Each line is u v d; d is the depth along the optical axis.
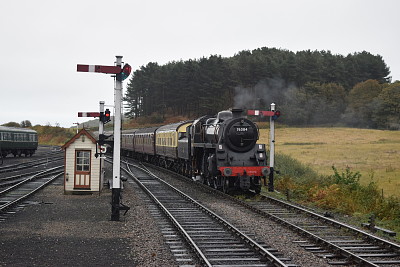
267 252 9.08
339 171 33.06
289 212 15.09
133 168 35.12
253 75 92.62
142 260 9.00
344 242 10.95
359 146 58.75
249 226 12.55
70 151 19.39
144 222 13.03
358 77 113.00
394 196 21.53
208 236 11.13
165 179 26.69
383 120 94.38
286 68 93.94
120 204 14.05
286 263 8.88
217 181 20.48
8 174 28.59
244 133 19.19
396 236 12.02
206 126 22.52
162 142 33.88
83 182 19.39
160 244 10.34
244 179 18.62
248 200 17.72
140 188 21.70
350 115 96.81
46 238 10.85
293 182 22.86
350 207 16.31
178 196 18.86
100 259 9.06
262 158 19.44
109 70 13.16
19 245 10.14
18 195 18.88
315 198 18.33
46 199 17.78
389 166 36.69
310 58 103.25
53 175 28.70
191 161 25.17
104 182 23.08
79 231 11.72
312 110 95.12
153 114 106.12
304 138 72.19
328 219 13.11
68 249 9.84
